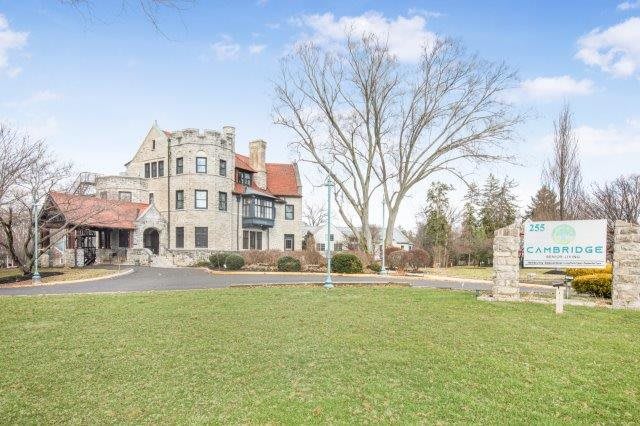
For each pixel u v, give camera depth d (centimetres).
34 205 2175
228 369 641
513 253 1298
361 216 3562
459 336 824
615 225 1191
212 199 3766
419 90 3356
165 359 693
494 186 6150
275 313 1070
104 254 3466
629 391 559
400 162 3472
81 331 885
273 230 4453
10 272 2828
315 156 3559
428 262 3250
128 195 3859
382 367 643
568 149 3291
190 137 3769
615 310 1116
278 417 484
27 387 585
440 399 530
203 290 1583
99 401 539
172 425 475
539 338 811
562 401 528
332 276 2445
